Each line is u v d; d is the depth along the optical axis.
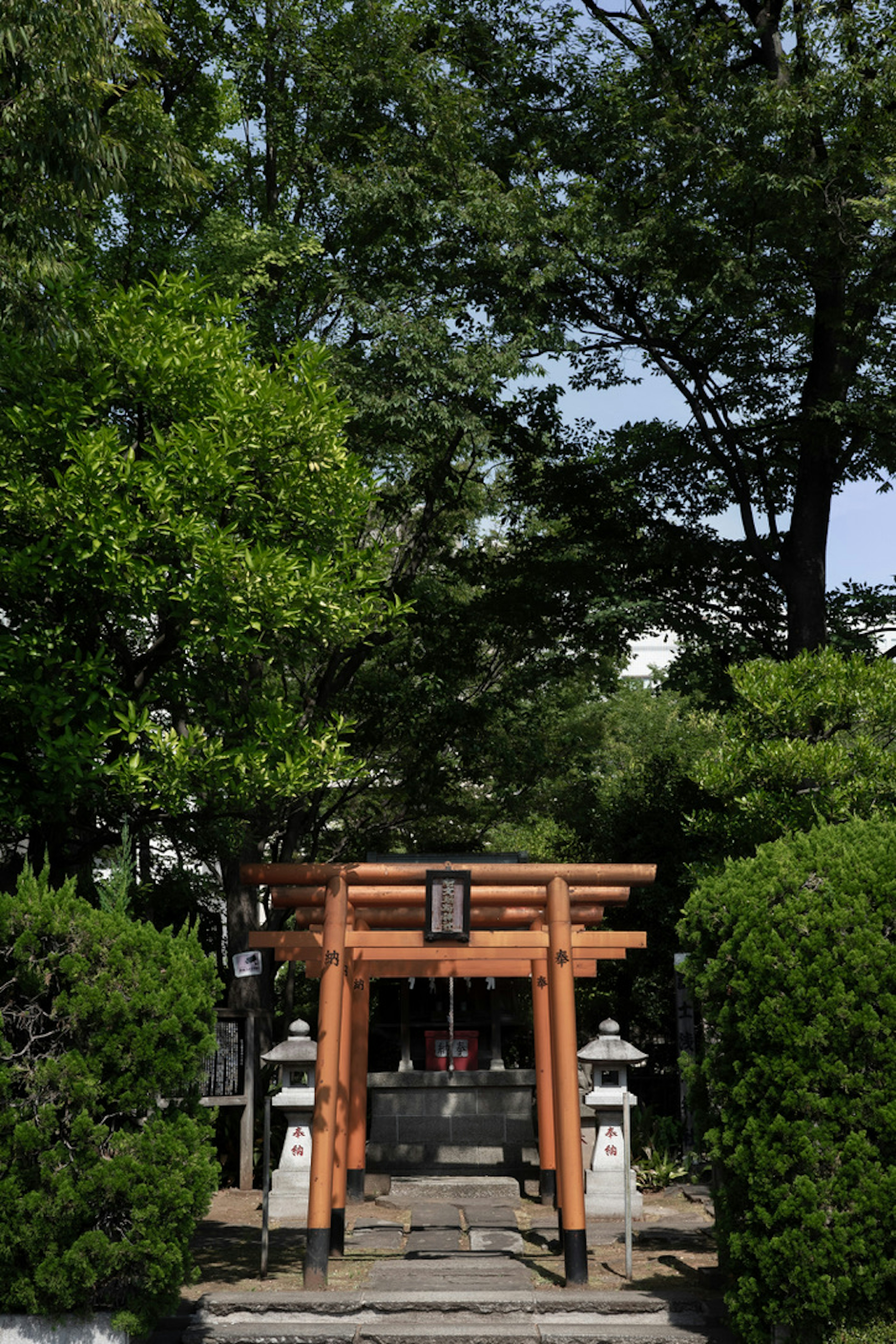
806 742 12.23
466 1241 9.90
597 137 17.02
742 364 18.08
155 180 13.74
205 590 8.95
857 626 17.62
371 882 8.63
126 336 9.59
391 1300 7.25
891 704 12.17
